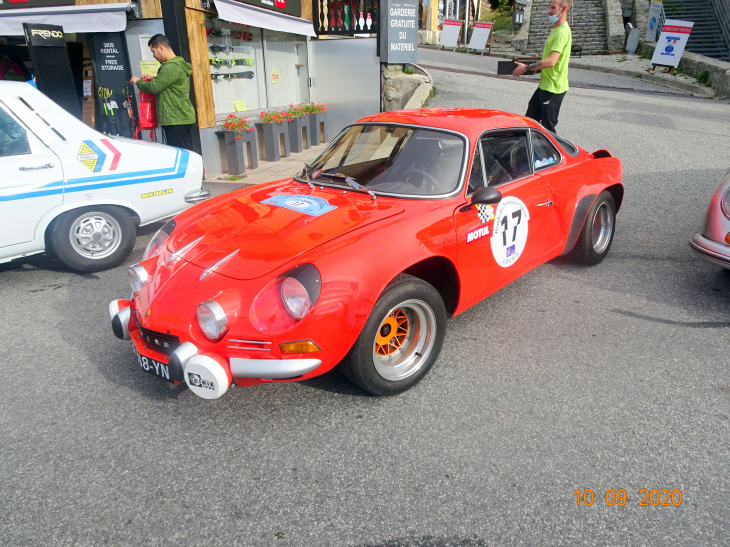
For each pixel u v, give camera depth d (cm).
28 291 434
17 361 329
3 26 845
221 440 256
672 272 451
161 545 200
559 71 609
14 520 212
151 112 739
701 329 357
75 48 909
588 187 420
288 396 290
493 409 276
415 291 270
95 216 460
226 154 852
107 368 321
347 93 1089
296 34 1062
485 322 371
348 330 246
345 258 251
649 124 1010
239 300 243
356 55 1055
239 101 924
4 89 418
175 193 507
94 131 457
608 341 343
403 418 270
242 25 911
